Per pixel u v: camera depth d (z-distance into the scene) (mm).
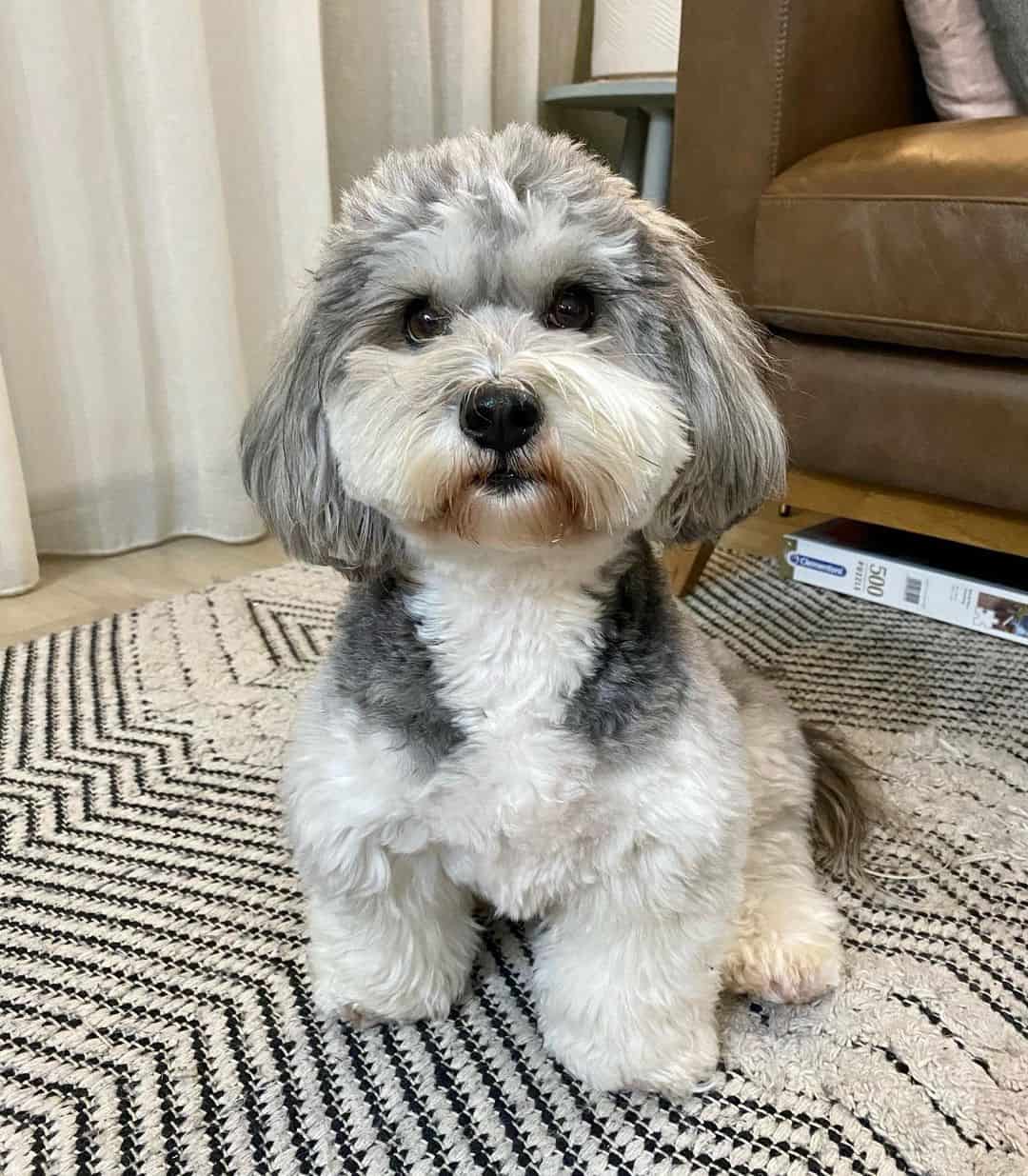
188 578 1936
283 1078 911
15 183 1800
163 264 1947
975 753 1367
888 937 1061
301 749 897
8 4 1714
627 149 2555
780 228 1479
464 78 2279
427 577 905
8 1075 906
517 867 887
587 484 801
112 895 1110
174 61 1796
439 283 860
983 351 1366
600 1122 877
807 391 1559
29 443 1929
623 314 886
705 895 878
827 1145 845
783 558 1865
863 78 1626
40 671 1533
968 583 1661
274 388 965
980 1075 901
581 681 860
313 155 2004
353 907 918
